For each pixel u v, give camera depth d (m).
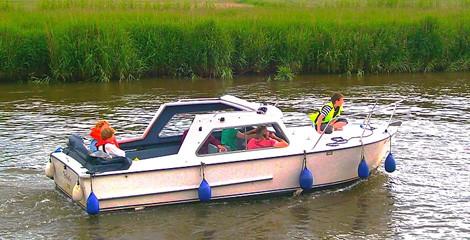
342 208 10.25
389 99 19.31
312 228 9.47
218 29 24.11
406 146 13.67
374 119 16.25
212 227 9.44
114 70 22.88
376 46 25.16
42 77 22.75
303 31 25.48
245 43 24.50
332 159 10.85
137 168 9.65
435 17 26.42
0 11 26.95
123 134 14.35
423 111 17.38
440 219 9.85
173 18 25.50
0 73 22.31
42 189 10.76
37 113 16.91
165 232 9.23
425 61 26.19
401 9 30.77
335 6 32.47
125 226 9.38
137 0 32.97
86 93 20.19
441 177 11.71
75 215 9.70
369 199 10.64
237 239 9.07
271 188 10.52
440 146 13.66
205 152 10.15
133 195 9.69
